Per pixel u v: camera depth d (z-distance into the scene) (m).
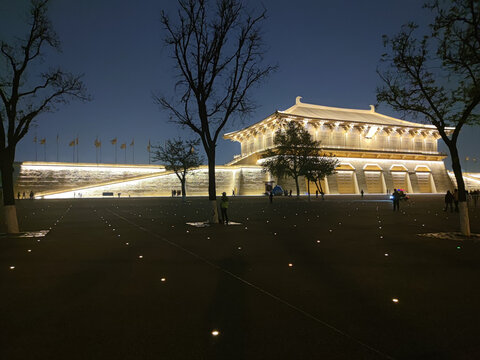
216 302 5.93
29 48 15.27
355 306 5.69
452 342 4.38
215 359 3.98
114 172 78.50
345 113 101.06
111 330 4.80
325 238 13.23
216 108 19.84
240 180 82.44
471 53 12.29
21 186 69.94
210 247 11.40
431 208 32.22
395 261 9.08
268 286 6.86
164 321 5.11
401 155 96.81
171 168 51.56
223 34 18.58
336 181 88.19
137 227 17.50
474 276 7.54
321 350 4.17
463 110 13.20
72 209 33.62
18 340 4.50
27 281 7.31
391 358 3.97
